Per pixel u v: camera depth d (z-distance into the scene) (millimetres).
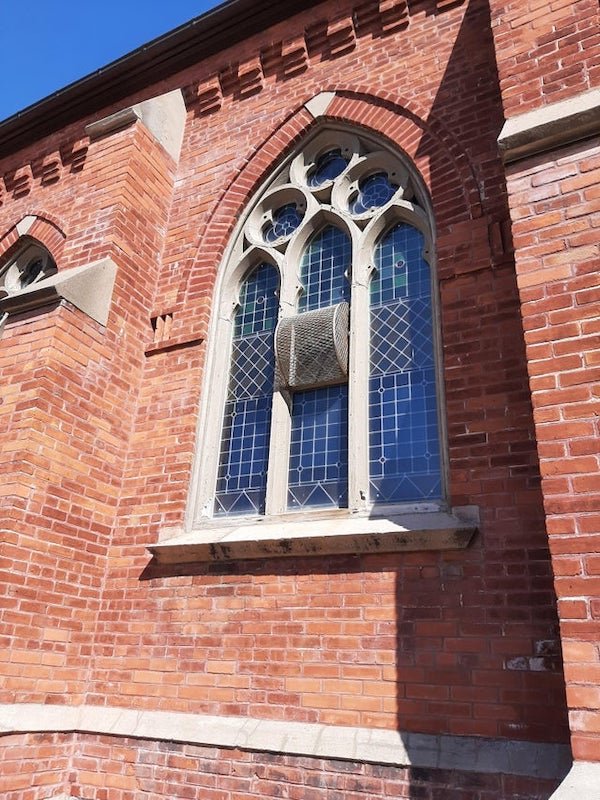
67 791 4504
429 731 3625
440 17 5996
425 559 4051
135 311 6137
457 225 4961
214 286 6246
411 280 5371
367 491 4730
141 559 5191
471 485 4117
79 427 5293
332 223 6090
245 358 5984
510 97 4219
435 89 5656
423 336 5086
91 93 8133
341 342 5293
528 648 3570
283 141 6449
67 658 4809
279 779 3869
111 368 5734
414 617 3936
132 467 5660
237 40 7344
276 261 6113
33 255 7828
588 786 2527
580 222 3525
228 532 4980
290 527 4723
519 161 3875
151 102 6992
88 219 6398
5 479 4770
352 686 3947
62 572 4906
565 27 4223
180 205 6844
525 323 3463
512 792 3273
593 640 2768
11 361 5344
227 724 4215
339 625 4148
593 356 3227
